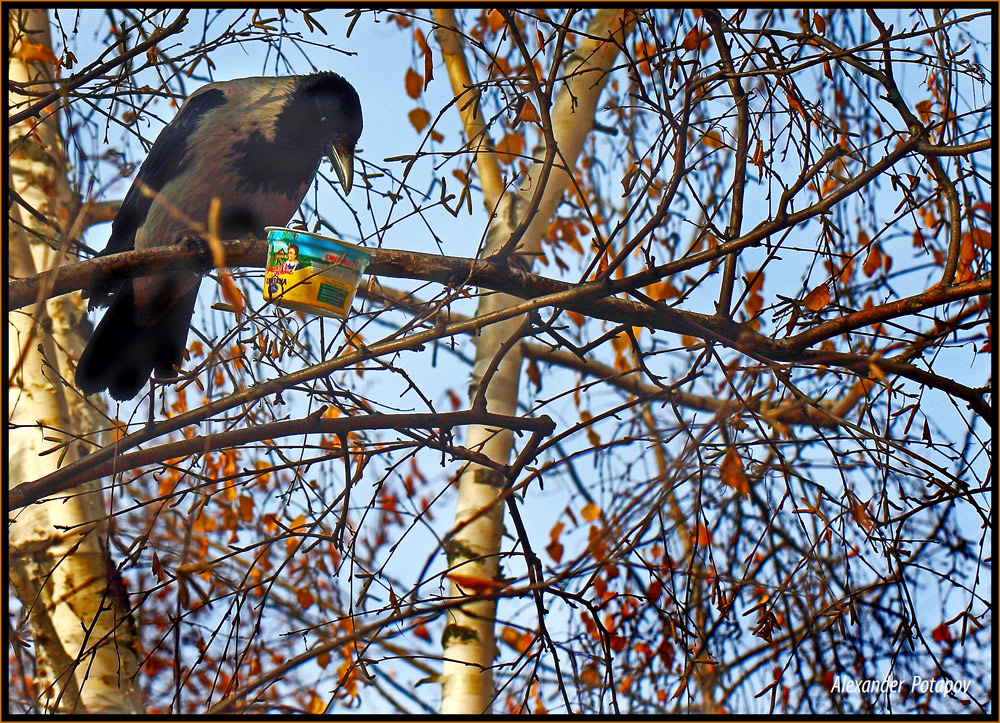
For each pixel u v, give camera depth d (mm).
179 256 4762
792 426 5508
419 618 4215
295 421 4461
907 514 4488
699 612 5027
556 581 4250
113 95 5160
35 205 6371
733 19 4863
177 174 6535
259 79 6941
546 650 4641
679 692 4273
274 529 6676
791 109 5180
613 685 4324
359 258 4648
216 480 4441
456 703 5617
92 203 3459
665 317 4926
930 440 4734
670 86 4629
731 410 4363
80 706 5289
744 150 4844
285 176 6703
